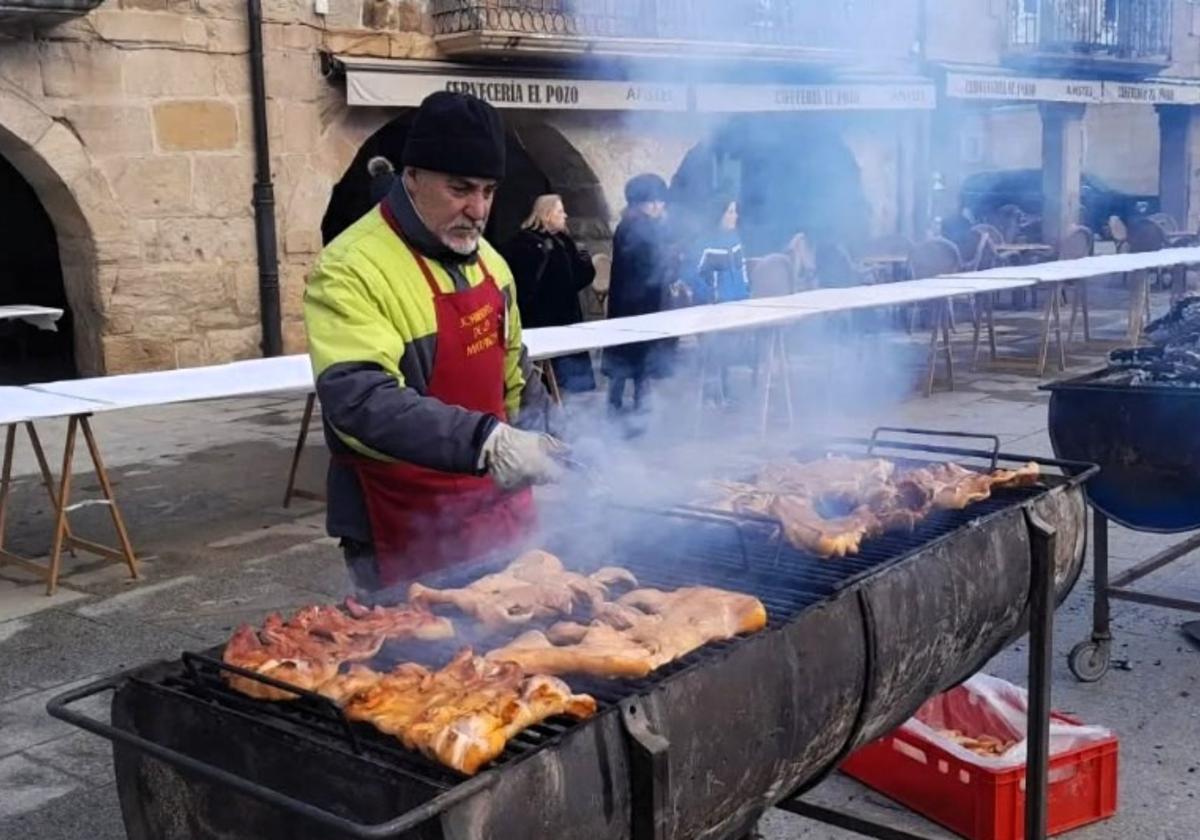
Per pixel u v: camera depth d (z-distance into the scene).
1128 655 4.27
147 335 9.63
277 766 1.75
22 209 11.68
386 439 2.29
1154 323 5.70
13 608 4.92
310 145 10.38
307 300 2.46
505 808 1.59
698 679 1.93
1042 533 2.83
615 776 1.76
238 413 8.96
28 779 3.52
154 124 9.46
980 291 8.67
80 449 7.76
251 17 9.80
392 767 1.64
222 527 6.03
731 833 2.12
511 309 2.80
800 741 2.16
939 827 3.16
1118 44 16.00
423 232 2.53
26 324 11.48
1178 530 4.02
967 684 3.45
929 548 2.51
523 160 13.36
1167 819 3.20
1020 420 7.99
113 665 4.34
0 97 8.72
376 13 10.65
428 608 2.21
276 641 1.99
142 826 1.97
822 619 2.21
